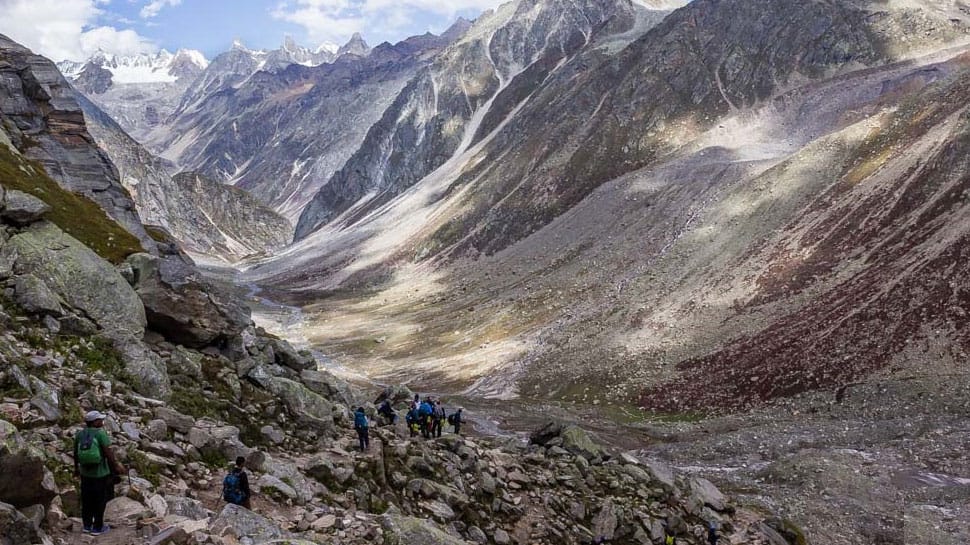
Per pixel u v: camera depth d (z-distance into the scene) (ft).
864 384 191.93
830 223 296.30
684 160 558.56
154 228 158.92
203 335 85.40
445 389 290.76
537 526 74.84
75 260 75.82
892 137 357.82
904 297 218.79
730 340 249.75
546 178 642.63
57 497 40.06
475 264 572.51
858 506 117.70
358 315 501.15
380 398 131.54
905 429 157.28
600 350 285.23
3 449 34.76
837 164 357.82
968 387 170.71
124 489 43.09
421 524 53.98
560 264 456.45
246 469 58.39
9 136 144.56
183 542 37.93
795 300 257.75
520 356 310.86
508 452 98.78
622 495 92.12
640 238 421.59
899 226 264.11
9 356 54.13
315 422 77.97
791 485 133.49
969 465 128.26
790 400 202.28
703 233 356.18
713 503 100.63
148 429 55.52
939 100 364.99
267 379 81.87
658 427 207.92
